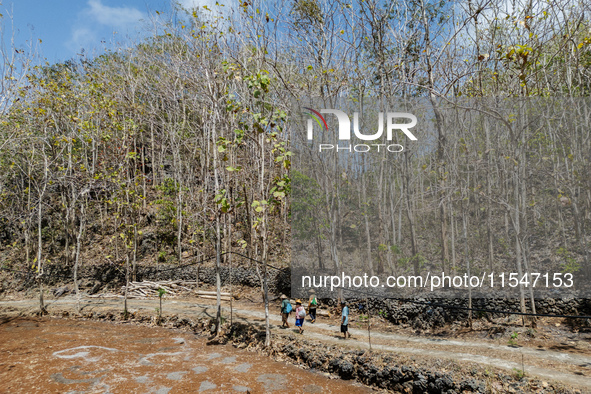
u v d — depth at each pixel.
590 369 10.99
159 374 14.88
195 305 25.41
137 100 35.09
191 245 31.83
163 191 34.56
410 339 15.36
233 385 13.69
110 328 21.95
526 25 13.79
